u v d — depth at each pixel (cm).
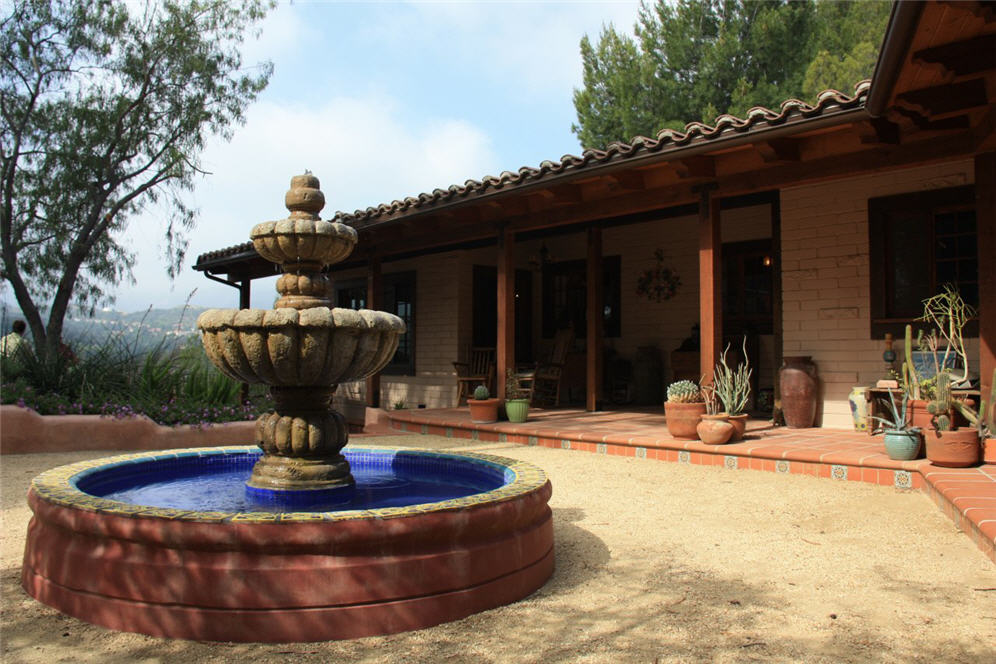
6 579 337
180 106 1275
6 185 1189
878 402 707
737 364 990
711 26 1631
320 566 268
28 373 867
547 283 1300
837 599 309
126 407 809
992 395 553
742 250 1030
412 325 1314
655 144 664
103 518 281
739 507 484
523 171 777
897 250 745
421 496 407
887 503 485
